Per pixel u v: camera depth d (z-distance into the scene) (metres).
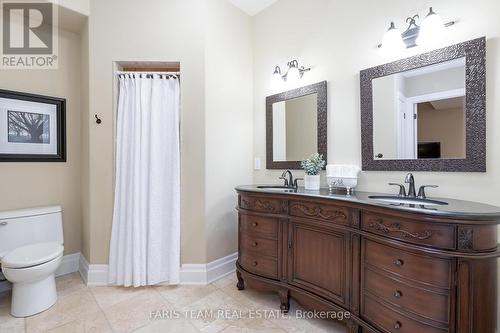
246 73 2.60
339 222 1.48
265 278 1.84
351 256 1.42
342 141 1.95
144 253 2.08
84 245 2.34
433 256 1.08
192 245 2.20
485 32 1.32
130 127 2.13
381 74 1.70
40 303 1.74
